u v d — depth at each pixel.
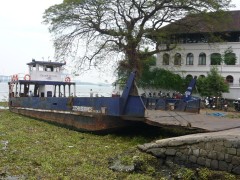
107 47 34.09
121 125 17.75
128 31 32.72
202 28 42.19
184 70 45.31
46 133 19.06
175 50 42.56
